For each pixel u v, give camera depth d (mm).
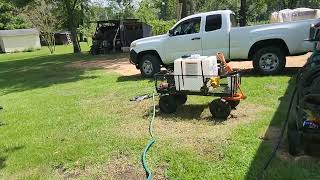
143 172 4742
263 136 5457
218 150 5094
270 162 4566
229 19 10531
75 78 13805
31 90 12172
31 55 34469
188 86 6812
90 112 7926
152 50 11766
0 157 5777
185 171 4598
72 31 31203
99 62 19469
